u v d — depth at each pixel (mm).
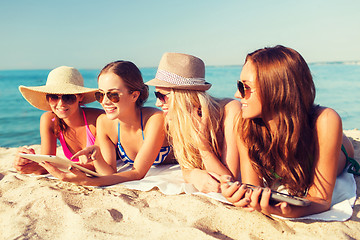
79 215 2393
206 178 2754
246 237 2107
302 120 2176
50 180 3225
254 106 2234
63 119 3457
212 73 78625
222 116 3008
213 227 2242
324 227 2158
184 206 2498
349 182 2861
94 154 2934
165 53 3082
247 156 2562
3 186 3133
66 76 3443
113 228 2230
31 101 3514
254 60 2186
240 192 2109
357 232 2098
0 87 41219
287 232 2141
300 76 2117
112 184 3000
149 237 2098
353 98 17984
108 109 2955
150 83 2957
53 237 2172
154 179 3020
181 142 2918
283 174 2510
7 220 2445
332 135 2154
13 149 5500
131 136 3305
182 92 2877
